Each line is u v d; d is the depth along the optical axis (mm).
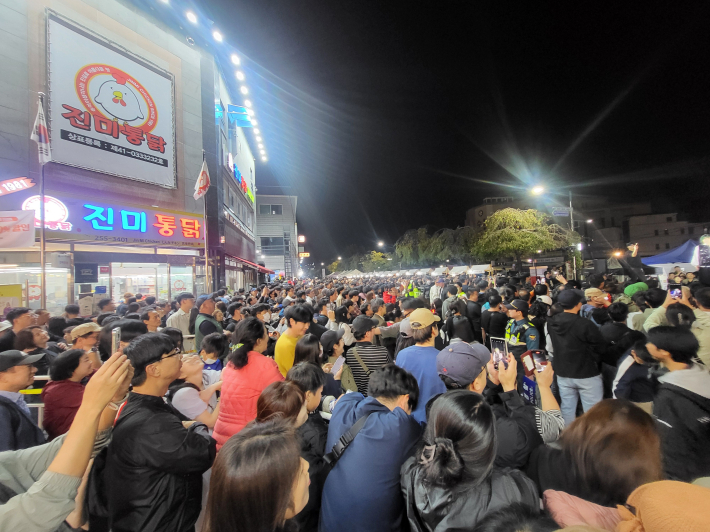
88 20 12500
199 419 2842
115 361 1438
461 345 2502
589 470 1549
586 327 4121
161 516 1795
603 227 54812
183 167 16094
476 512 1437
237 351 3061
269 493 1140
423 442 1864
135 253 13312
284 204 51625
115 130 13117
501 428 1998
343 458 2023
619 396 3521
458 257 39625
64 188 11594
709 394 2232
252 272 36094
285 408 2162
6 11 10406
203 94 17469
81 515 2002
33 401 3896
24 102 10680
